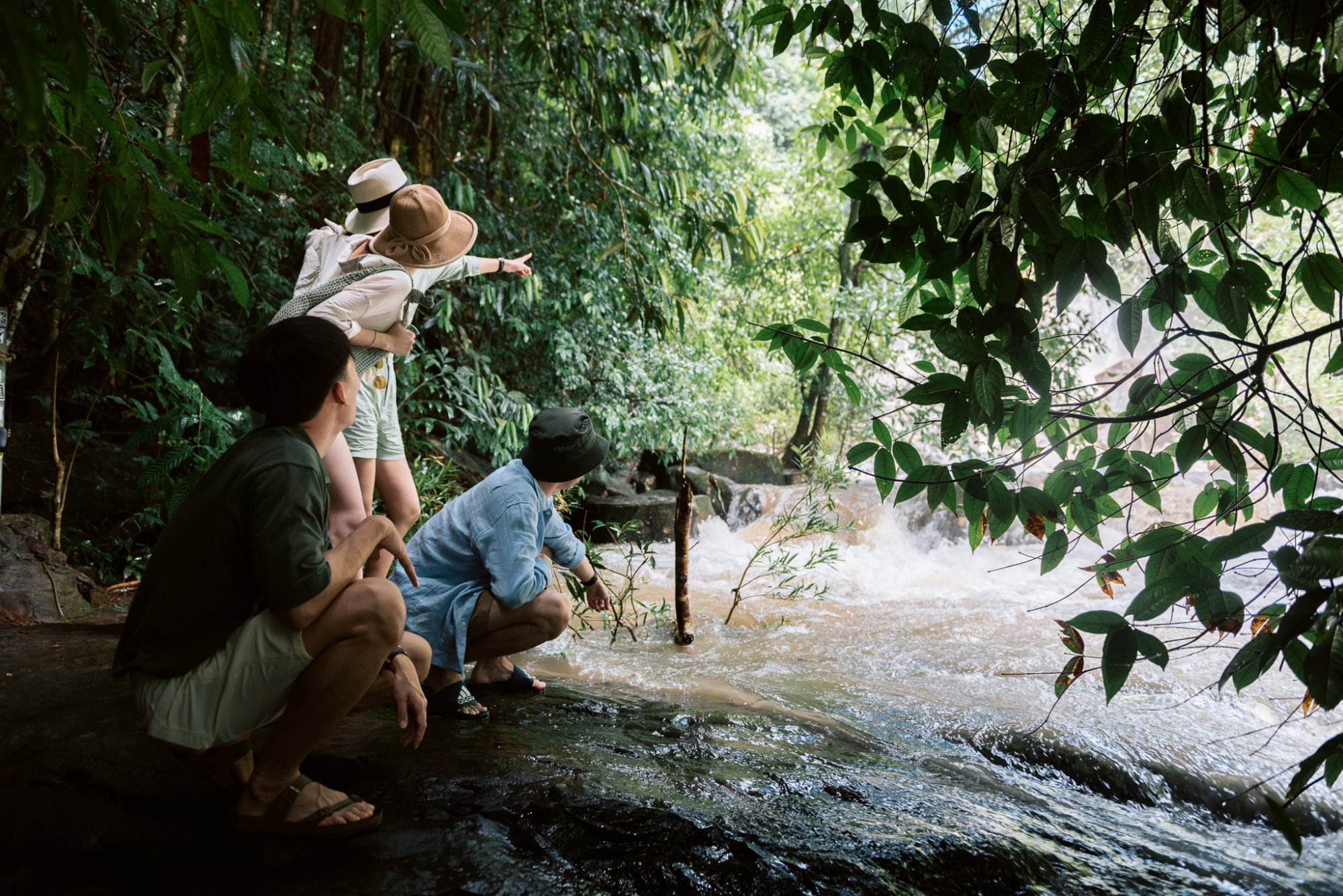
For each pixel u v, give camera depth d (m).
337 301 3.10
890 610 6.05
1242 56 2.25
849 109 3.01
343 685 2.02
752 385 12.24
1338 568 1.62
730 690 3.75
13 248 4.54
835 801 2.50
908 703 3.74
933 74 2.37
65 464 5.42
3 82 1.98
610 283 8.58
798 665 4.38
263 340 2.03
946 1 2.38
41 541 4.78
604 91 6.96
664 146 8.71
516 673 3.47
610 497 9.58
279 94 6.58
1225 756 3.32
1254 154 2.06
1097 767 3.16
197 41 1.86
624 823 2.19
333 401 2.08
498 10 7.53
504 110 8.05
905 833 2.28
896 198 2.33
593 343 9.39
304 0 7.34
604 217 8.19
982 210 2.38
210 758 2.14
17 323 5.40
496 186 8.69
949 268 2.33
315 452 2.03
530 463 3.24
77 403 6.19
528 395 9.37
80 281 5.75
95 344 5.34
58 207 2.20
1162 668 2.09
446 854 2.04
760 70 7.40
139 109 4.62
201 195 2.33
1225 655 4.65
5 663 3.31
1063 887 2.17
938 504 2.34
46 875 1.95
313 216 7.36
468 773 2.47
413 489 3.70
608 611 5.38
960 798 2.68
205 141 2.90
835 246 11.77
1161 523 2.24
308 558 1.91
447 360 7.81
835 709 3.60
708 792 2.47
